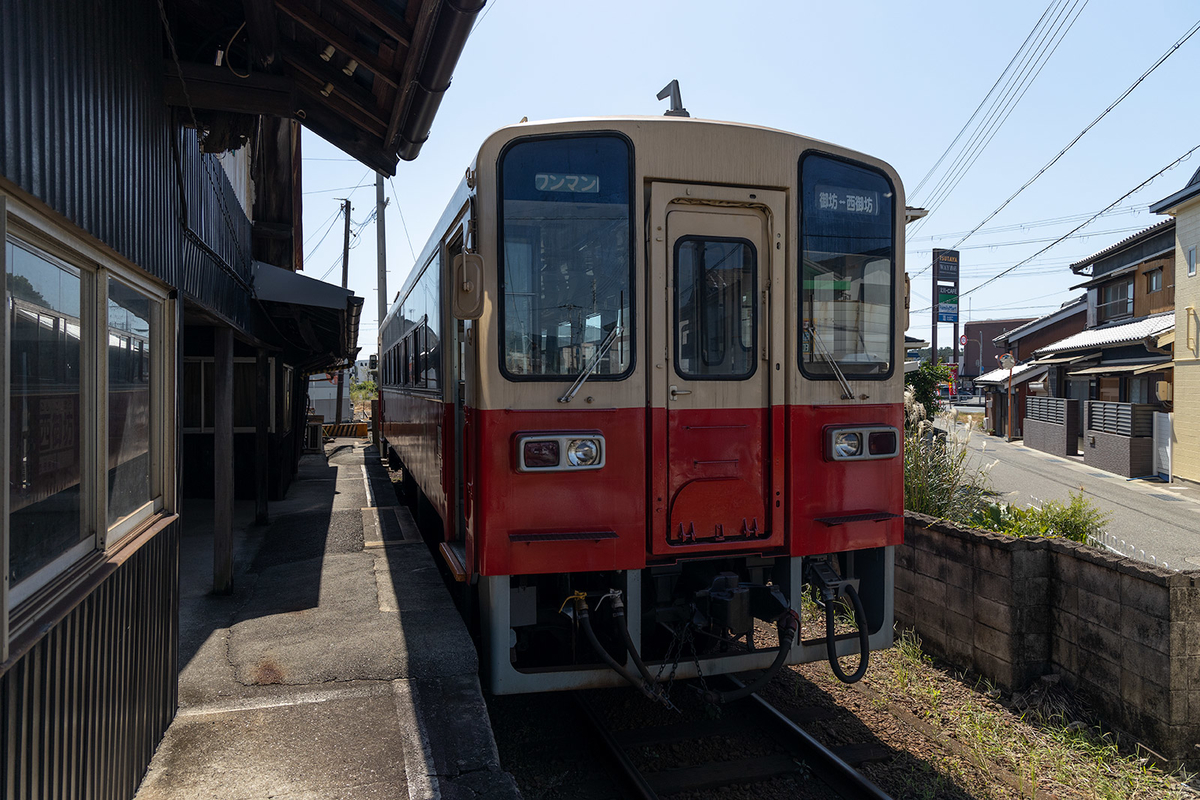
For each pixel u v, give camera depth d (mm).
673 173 4012
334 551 7680
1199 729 4176
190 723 3793
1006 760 4227
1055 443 23844
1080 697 4777
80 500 2770
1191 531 11523
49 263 2504
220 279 6035
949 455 8352
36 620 2268
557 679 3916
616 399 3920
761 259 4203
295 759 3449
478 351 3857
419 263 7461
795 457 4188
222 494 6203
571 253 3922
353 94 5121
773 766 4078
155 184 3703
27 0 2246
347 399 40781
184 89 4145
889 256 4523
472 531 4031
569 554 3824
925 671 5492
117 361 3215
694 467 4051
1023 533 7059
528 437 3756
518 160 3883
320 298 8617
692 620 4125
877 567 4590
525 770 4082
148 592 3420
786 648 4074
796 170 4230
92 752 2693
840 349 4363
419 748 3555
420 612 5555
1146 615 4312
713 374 4109
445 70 4227
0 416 2021
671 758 4195
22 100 2193
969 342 69438
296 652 4727
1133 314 23859
